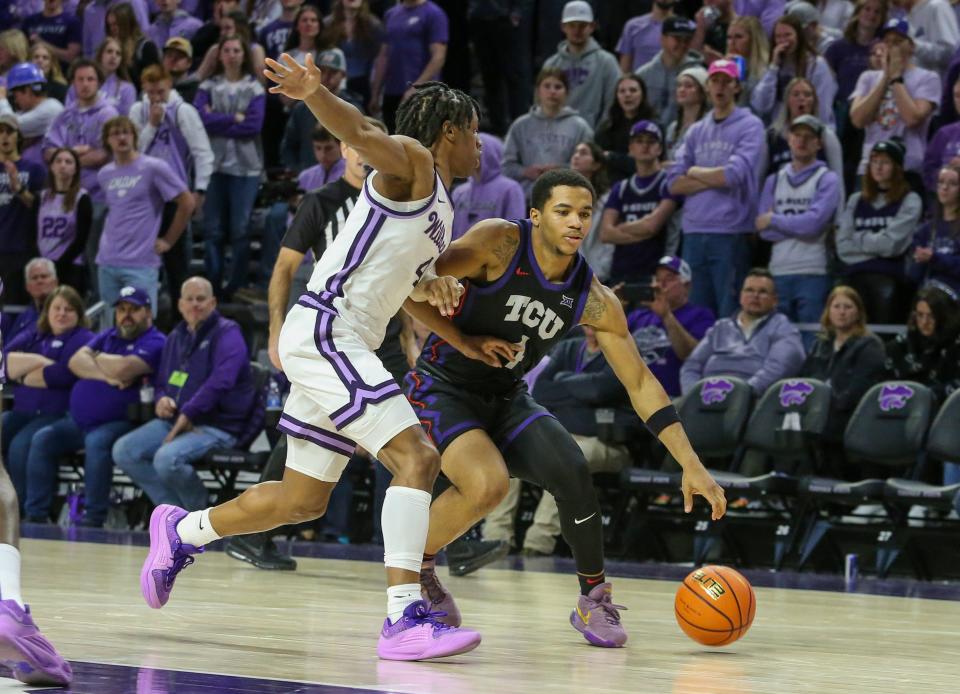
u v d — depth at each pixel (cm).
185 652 734
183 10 2978
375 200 768
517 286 851
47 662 577
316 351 762
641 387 889
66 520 2231
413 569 750
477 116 814
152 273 2316
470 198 2014
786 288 1928
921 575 1647
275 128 2709
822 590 1414
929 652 879
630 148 2073
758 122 1992
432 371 899
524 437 883
